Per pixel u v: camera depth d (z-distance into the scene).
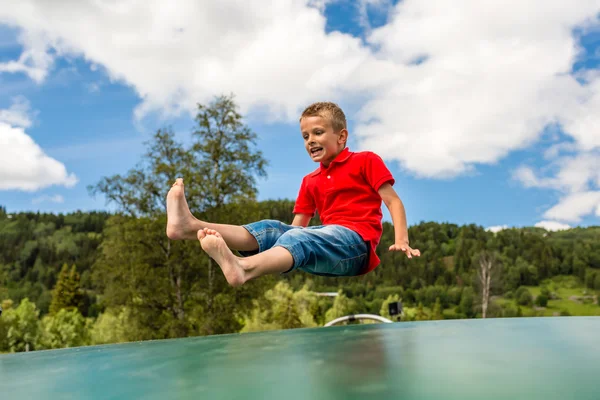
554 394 0.68
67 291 58.81
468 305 73.81
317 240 2.39
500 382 0.75
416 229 117.75
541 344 1.11
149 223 15.77
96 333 31.84
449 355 0.98
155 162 16.78
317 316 50.50
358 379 0.79
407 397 0.68
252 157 17.36
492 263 42.03
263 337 1.47
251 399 0.70
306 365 0.92
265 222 2.60
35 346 39.62
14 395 0.83
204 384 0.81
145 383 0.85
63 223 133.12
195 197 16.16
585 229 139.00
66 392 0.83
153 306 16.17
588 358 0.93
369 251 2.72
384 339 1.26
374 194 2.87
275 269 2.14
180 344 1.43
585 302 77.56
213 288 16.39
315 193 3.07
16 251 104.56
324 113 2.96
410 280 89.25
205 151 17.25
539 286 87.50
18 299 76.94
